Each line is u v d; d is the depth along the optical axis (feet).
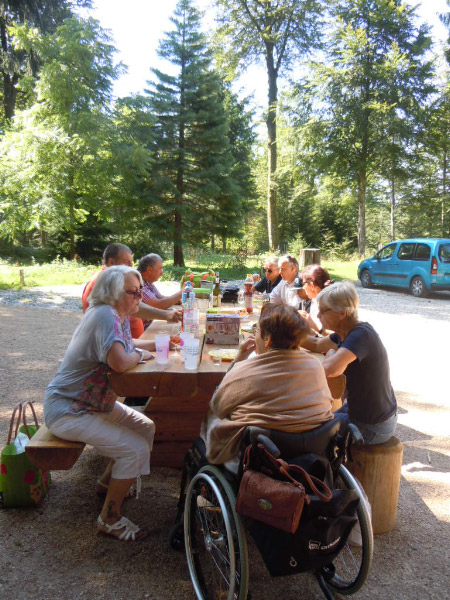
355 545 9.19
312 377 7.43
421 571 8.47
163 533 9.34
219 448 7.55
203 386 9.23
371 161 81.71
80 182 71.36
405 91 76.54
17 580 7.84
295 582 8.17
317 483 6.73
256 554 8.91
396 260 48.32
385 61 76.64
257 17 84.07
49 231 80.84
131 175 73.72
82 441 8.86
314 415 7.19
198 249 100.37
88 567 8.25
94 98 73.00
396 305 40.14
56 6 86.69
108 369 9.02
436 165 103.50
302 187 119.65
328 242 119.96
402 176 82.99
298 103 81.51
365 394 9.06
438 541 9.37
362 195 84.17
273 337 7.48
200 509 8.13
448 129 84.53
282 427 6.98
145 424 9.82
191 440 12.10
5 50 85.76
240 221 85.25
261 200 132.16
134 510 10.11
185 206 76.43
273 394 7.20
